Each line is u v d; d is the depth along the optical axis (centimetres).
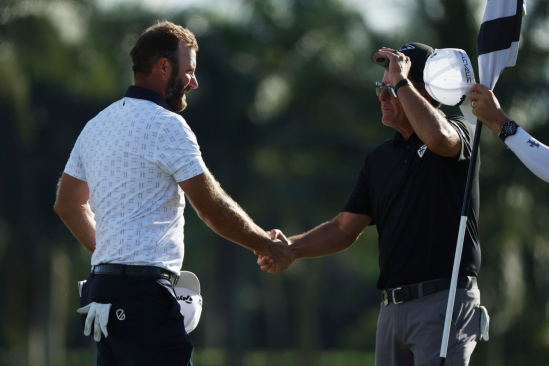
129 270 1379
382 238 1587
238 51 10719
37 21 7481
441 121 1480
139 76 1476
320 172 10175
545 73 6544
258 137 10956
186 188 1410
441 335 1495
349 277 16188
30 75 8281
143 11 8850
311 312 13012
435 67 1532
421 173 1537
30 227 8862
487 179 6738
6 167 8444
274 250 1611
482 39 1527
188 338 1420
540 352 6925
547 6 6419
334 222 1761
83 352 15862
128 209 1391
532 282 6925
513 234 6725
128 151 1399
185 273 1530
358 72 8975
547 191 6806
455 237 1516
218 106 10956
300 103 9419
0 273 8919
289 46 10169
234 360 12575
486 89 1484
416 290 1523
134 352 1386
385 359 1588
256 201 11038
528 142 1446
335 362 14400
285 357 14575
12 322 9062
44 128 9306
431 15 6581
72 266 10250
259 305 15438
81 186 1520
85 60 7994
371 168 1625
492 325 6825
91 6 8319
